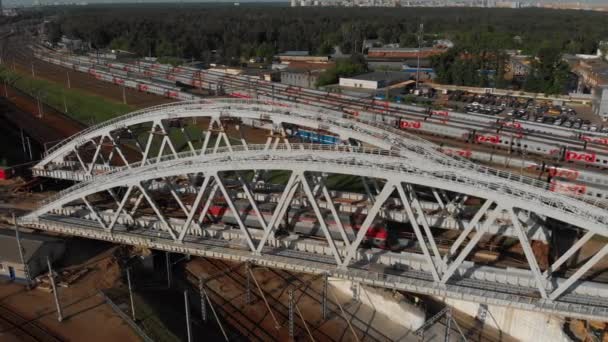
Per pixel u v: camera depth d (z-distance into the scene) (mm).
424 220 49438
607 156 90750
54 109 142000
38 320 53906
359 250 55844
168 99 151000
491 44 192125
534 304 46344
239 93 149250
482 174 47094
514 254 60531
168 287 62531
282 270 66938
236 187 73938
